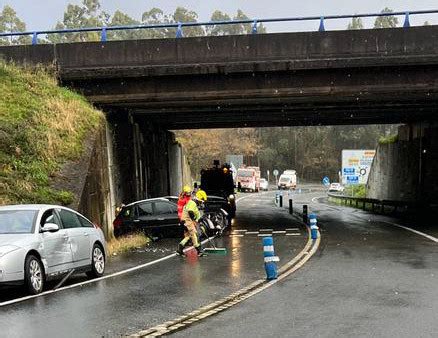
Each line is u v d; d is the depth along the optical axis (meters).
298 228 26.14
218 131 102.19
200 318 8.62
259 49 23.06
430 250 16.91
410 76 22.77
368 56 22.53
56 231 11.68
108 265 15.45
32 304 9.84
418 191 36.09
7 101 21.64
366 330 7.76
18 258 10.43
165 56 23.61
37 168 18.72
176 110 29.77
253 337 7.46
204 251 17.80
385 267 13.73
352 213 37.88
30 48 24.59
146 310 9.27
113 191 24.73
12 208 12.04
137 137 30.59
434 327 7.90
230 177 32.56
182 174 49.72
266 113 33.06
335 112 32.84
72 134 21.27
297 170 133.50
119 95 24.38
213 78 23.66
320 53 22.77
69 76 24.11
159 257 17.00
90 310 9.29
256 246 19.30
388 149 44.22
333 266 14.03
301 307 9.35
